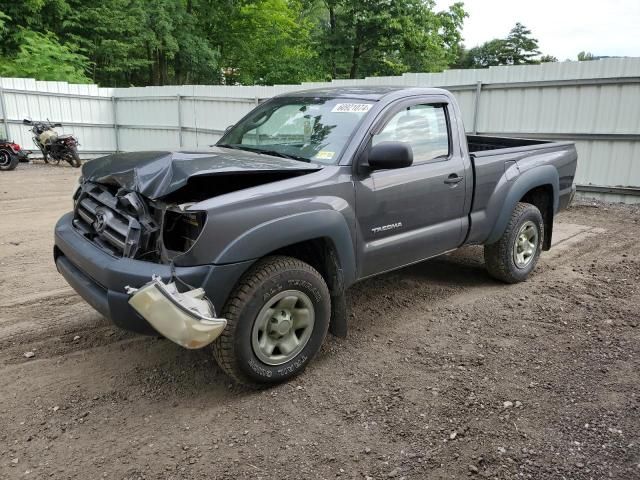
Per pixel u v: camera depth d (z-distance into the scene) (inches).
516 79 407.5
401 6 941.2
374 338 164.1
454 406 126.5
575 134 389.7
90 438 115.3
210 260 117.8
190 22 1021.8
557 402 127.6
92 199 145.6
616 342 159.9
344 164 145.8
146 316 109.1
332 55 1008.9
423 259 175.2
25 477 103.0
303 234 131.7
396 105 161.2
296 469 105.3
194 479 102.7
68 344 159.2
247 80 1178.0
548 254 257.4
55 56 791.7
